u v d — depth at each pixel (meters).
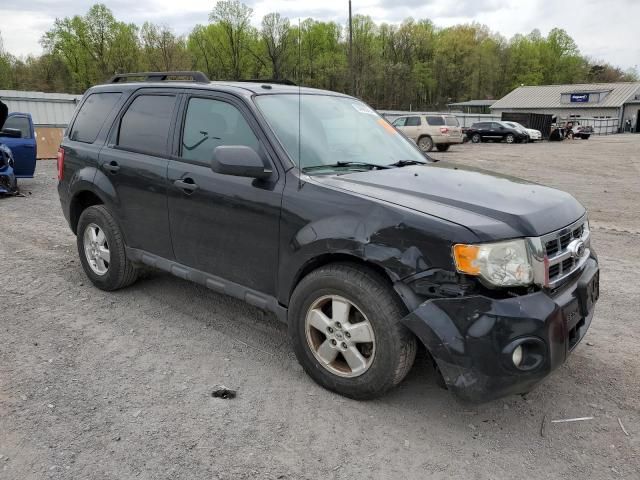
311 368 3.43
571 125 46.19
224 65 78.00
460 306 2.78
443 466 2.76
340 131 4.10
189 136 4.11
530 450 2.90
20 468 2.66
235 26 76.25
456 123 29.12
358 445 2.90
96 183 4.75
